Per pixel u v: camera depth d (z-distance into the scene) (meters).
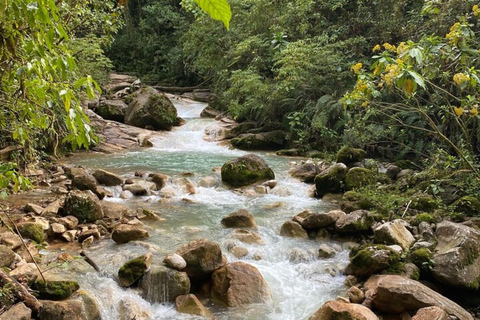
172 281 3.81
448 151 6.91
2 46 1.79
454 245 4.09
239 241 4.81
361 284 4.07
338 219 5.11
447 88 6.39
